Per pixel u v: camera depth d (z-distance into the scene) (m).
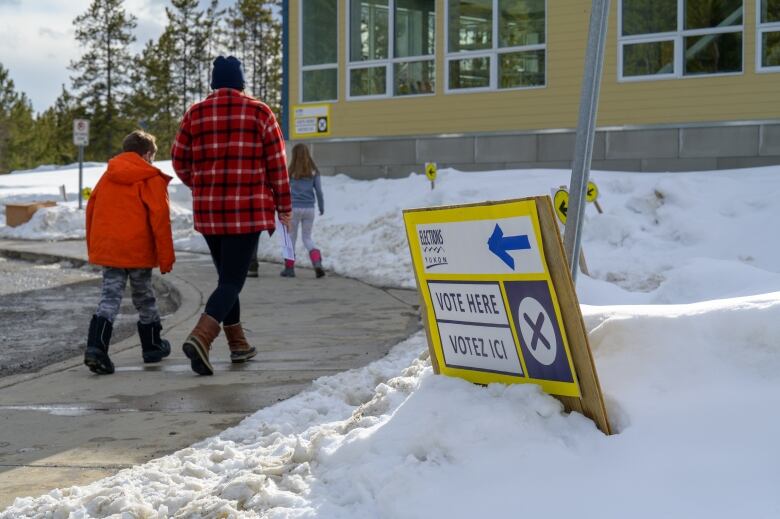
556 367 3.26
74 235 21.92
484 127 19.03
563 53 18.09
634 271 10.68
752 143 16.56
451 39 19.38
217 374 6.39
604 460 2.96
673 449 2.92
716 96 16.75
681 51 17.02
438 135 19.55
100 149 83.00
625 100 17.47
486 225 3.44
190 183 6.65
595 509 2.75
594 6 3.76
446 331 3.78
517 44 18.64
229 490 3.39
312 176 12.54
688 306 3.52
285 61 21.47
